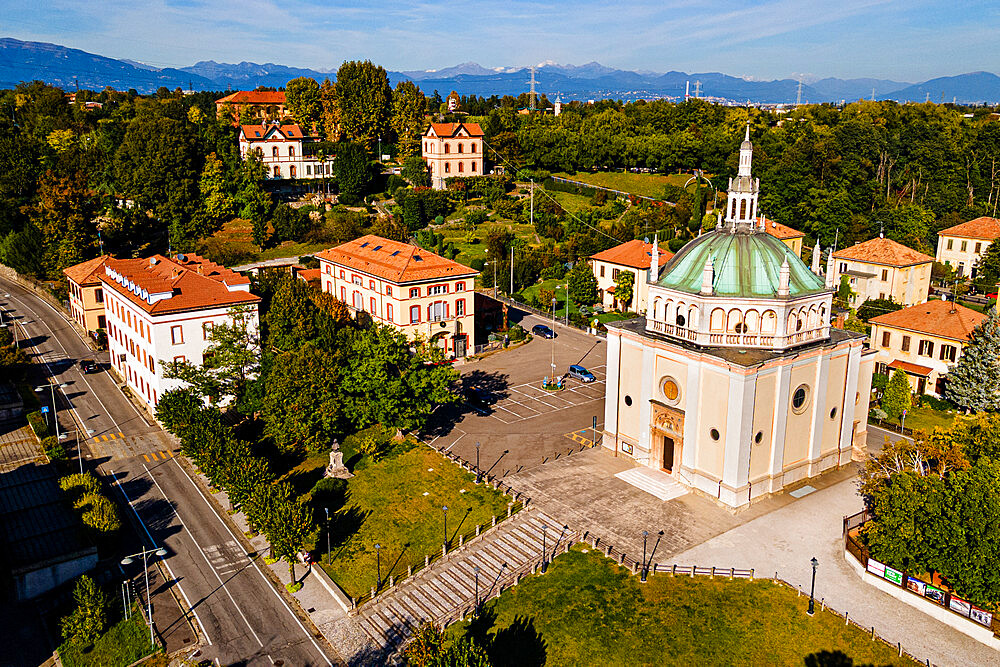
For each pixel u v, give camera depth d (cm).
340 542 5856
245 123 18162
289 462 7194
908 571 5066
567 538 5784
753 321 6188
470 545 5781
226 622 5022
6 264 13475
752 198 6525
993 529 4591
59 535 5575
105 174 15112
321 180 16312
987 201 17450
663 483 6544
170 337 7888
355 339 7762
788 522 5966
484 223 16362
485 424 8006
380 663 4641
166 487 6794
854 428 7100
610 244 14425
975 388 7912
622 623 4869
